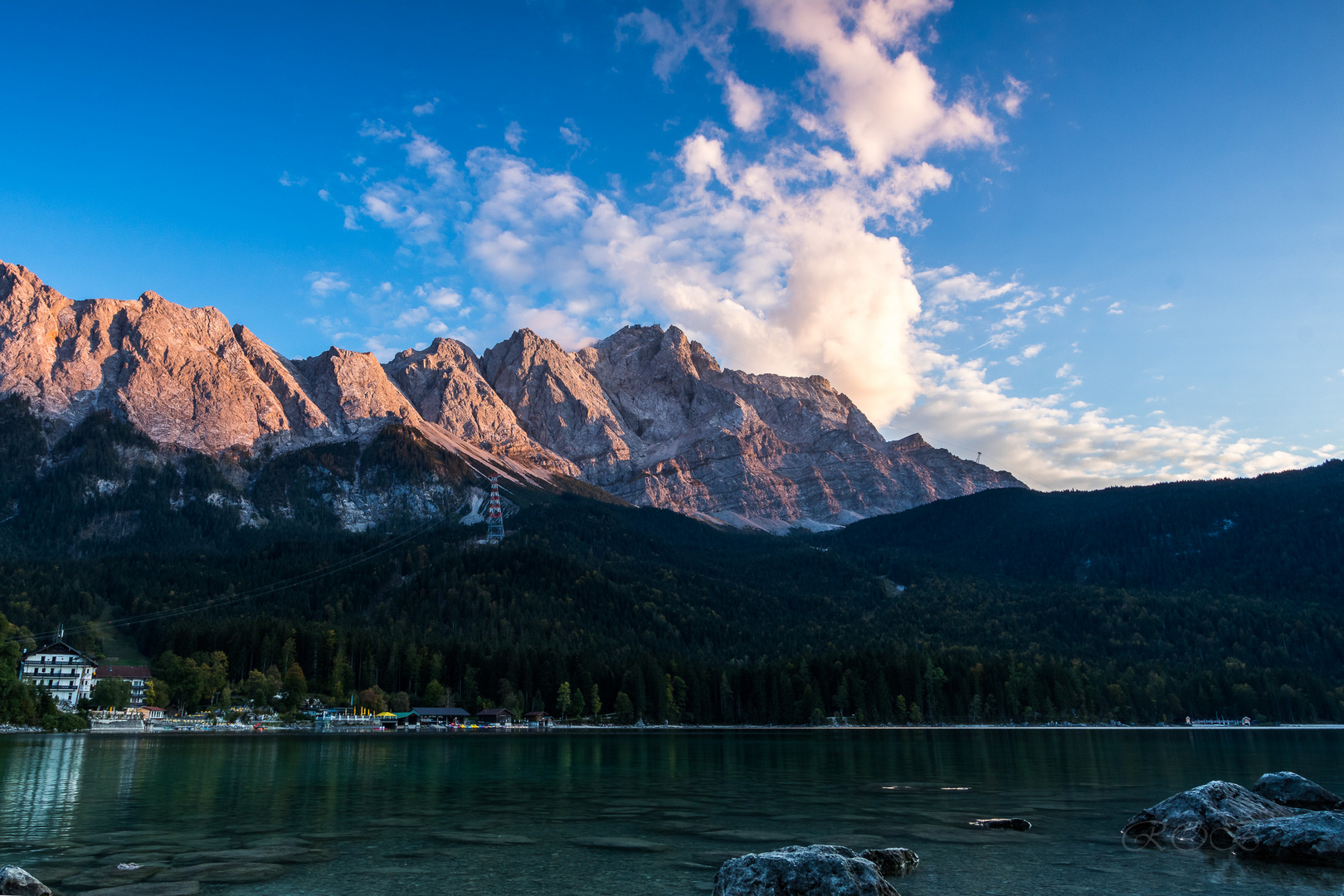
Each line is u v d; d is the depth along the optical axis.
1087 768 78.81
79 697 192.88
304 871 30.84
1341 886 28.08
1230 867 31.25
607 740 144.75
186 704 198.62
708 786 62.44
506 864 32.34
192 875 29.97
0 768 70.75
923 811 47.66
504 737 156.88
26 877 25.28
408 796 55.66
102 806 49.06
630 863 32.72
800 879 23.48
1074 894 27.23
